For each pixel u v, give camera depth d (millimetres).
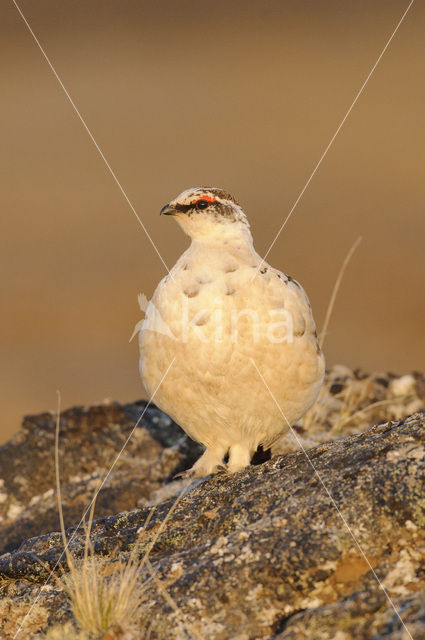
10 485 8039
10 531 7281
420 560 4043
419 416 5082
